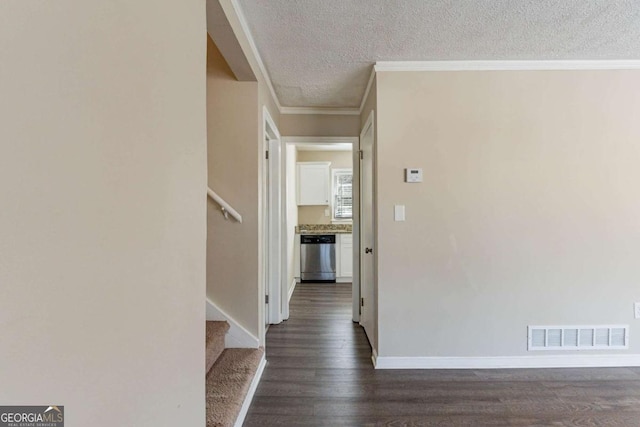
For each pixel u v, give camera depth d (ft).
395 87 8.07
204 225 3.71
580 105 8.04
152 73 2.66
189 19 3.36
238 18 5.87
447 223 8.08
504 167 8.05
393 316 8.09
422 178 8.09
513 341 8.09
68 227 1.80
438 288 8.09
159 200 2.76
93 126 1.99
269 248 11.37
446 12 5.99
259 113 7.96
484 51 7.52
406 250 8.09
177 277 3.09
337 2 5.67
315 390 7.03
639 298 8.04
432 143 8.08
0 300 1.46
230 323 7.85
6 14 1.46
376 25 6.42
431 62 7.98
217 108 7.87
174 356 3.01
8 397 1.50
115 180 2.19
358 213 11.66
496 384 7.28
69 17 1.80
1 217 1.46
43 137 1.65
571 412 6.24
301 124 11.68
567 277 8.06
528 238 8.06
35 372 1.62
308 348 9.29
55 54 1.71
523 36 6.85
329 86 9.58
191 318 3.38
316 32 6.66
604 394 6.85
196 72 3.52
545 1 5.66
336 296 15.33
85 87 1.92
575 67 8.01
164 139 2.85
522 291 8.09
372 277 9.09
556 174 8.05
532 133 8.05
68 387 1.80
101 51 2.06
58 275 1.74
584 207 8.05
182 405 3.16
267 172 11.25
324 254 18.58
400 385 7.25
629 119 8.04
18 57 1.52
